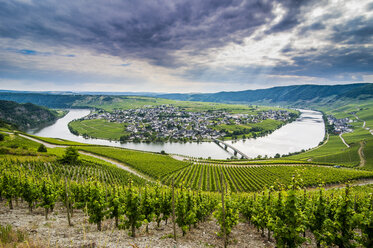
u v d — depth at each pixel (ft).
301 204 56.18
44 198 67.41
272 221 44.80
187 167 336.29
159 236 53.93
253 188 225.35
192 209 64.03
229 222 55.01
